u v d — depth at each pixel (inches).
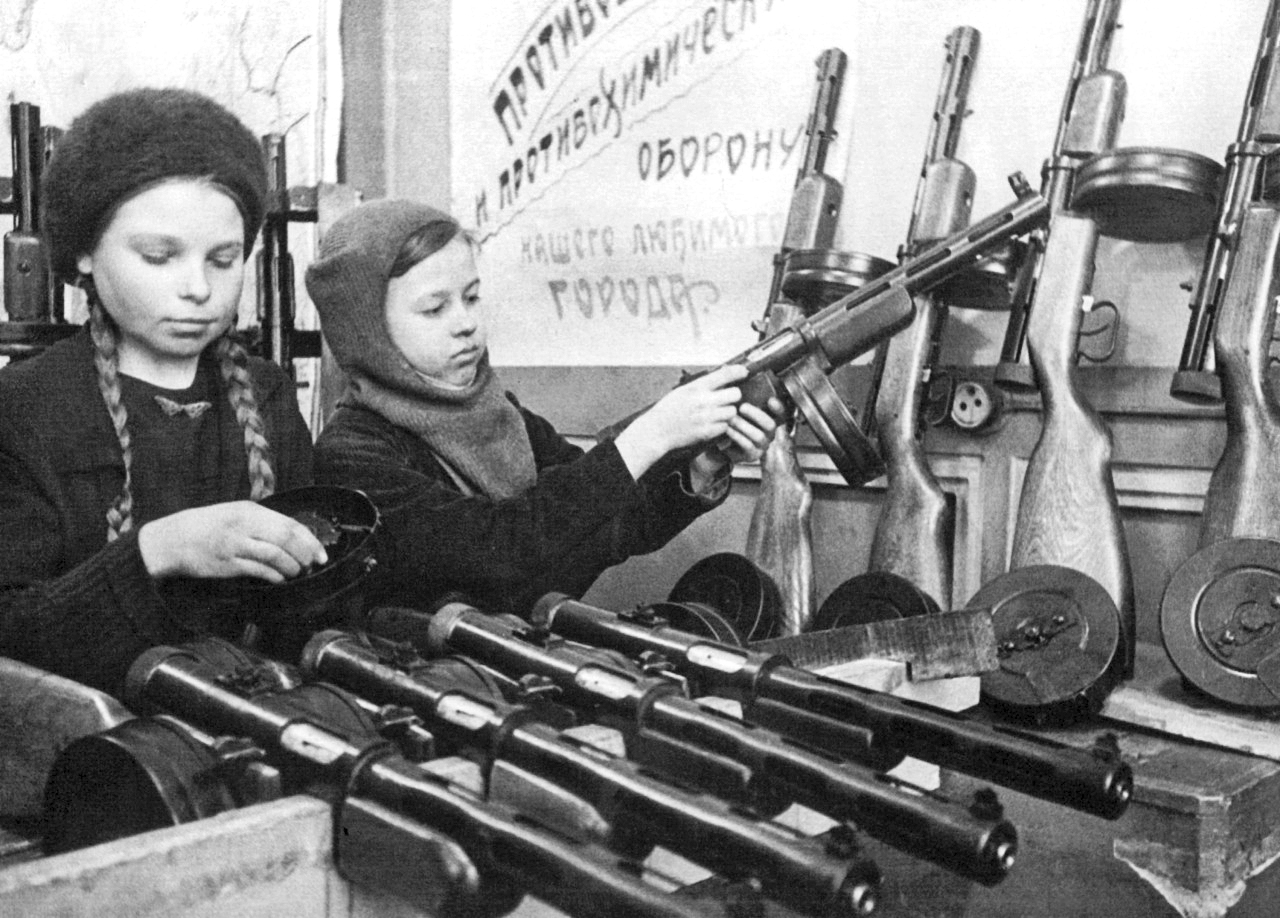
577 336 79.3
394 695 26.4
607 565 45.5
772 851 18.7
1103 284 56.4
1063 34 57.5
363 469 46.0
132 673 26.6
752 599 52.4
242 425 40.4
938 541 54.6
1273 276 44.6
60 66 89.3
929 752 24.6
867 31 64.1
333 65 86.6
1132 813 32.0
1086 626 41.4
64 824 24.1
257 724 23.7
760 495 59.6
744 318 69.9
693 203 72.0
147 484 38.1
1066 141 53.7
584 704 27.4
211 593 32.2
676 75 72.4
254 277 81.4
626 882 17.9
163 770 22.1
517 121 82.0
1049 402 49.4
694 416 44.1
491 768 23.8
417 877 20.6
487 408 48.9
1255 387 44.4
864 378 62.3
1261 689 40.2
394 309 46.8
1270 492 43.8
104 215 35.5
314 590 31.2
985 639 38.2
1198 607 42.3
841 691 26.7
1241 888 31.4
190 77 92.1
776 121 67.9
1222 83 53.1
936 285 48.7
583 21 77.3
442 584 44.4
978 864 19.3
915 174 62.6
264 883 21.3
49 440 36.2
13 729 29.6
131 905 19.8
